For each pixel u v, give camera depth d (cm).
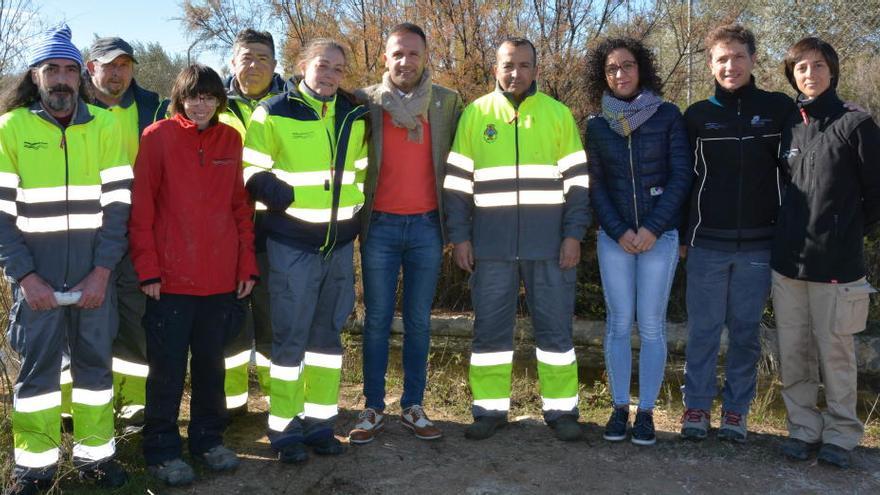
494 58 800
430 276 458
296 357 418
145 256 377
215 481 400
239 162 406
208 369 405
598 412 522
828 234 403
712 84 873
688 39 844
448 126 460
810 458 436
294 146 405
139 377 455
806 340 430
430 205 455
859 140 396
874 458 438
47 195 358
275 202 397
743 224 436
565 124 450
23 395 362
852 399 422
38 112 355
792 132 420
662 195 438
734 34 429
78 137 362
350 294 437
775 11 1036
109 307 379
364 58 861
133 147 442
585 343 722
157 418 393
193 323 400
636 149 443
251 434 467
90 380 377
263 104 412
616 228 442
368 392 465
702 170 443
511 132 447
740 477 413
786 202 420
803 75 411
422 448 452
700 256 448
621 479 411
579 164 450
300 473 414
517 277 466
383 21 847
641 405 458
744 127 432
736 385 457
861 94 847
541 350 475
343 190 420
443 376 606
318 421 436
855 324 409
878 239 729
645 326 451
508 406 482
